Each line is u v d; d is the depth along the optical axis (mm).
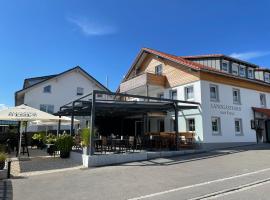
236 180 9523
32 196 8148
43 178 10836
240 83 23359
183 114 21781
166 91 24047
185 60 24844
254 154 16000
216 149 19609
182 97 22156
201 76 20656
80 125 28250
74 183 9836
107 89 37062
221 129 20938
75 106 17906
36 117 15875
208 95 20766
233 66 25141
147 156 15750
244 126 22766
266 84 25328
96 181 10094
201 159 14914
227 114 21688
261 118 24391
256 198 7305
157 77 23984
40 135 23375
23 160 15922
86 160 13875
